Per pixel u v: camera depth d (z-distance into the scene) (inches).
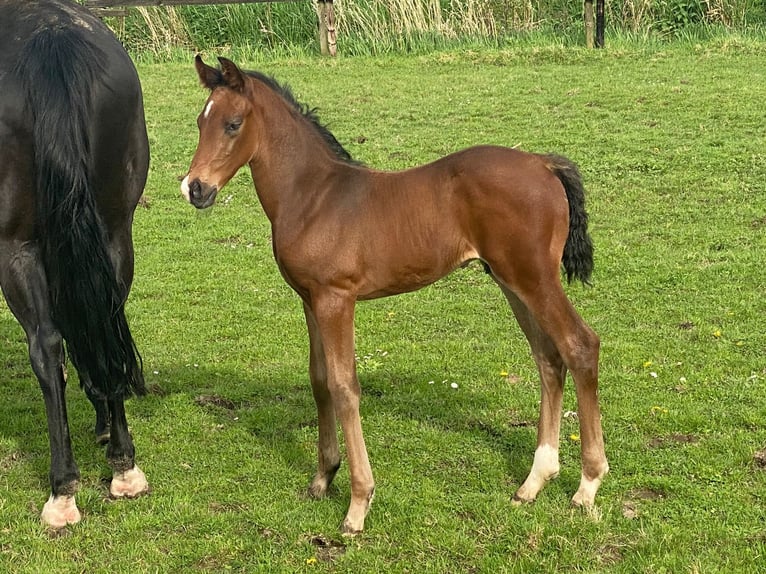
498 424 220.8
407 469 200.5
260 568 166.2
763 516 174.9
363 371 253.0
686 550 164.6
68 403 242.5
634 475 192.1
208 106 171.5
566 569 162.1
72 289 170.7
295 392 245.4
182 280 328.5
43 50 173.3
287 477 201.0
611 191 386.6
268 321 293.1
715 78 534.3
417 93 552.4
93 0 655.1
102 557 172.6
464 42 658.2
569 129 465.7
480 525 177.3
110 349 176.1
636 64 580.1
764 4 659.4
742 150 415.5
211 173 171.3
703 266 311.3
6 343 287.4
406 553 170.2
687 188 382.9
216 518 182.9
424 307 298.7
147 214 396.8
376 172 177.8
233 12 695.1
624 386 233.6
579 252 175.8
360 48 659.4
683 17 650.2
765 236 331.9
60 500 181.6
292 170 176.6
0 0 191.0
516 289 171.8
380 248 172.9
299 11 696.4
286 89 182.4
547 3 685.9
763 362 241.9
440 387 241.9
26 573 167.5
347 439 174.9
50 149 167.8
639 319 277.0
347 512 183.0
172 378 254.4
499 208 167.9
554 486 189.6
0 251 174.2
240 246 362.3
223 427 226.2
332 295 174.1
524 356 259.4
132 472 193.9
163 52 675.4
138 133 195.9
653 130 453.1
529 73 579.5
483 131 472.4
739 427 210.1
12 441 220.7
